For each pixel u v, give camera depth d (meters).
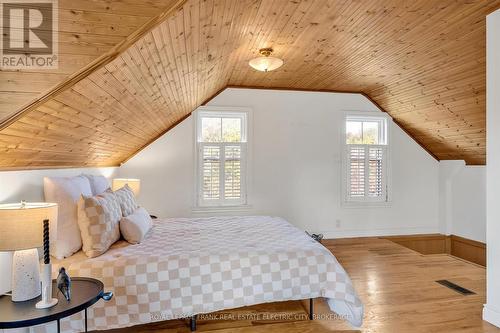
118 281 1.99
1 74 1.31
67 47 1.33
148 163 4.37
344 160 4.92
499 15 2.23
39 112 1.57
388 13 2.33
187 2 1.54
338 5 2.21
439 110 4.00
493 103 2.29
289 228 3.09
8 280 1.89
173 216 4.44
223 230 2.99
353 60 3.38
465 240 4.78
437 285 3.04
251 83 4.50
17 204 1.71
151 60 1.94
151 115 3.20
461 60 2.93
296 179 4.79
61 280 1.47
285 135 4.75
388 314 2.45
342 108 4.90
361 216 5.00
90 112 2.03
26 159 1.99
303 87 4.70
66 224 2.13
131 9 1.31
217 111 4.54
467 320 2.36
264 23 2.46
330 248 4.34
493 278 2.31
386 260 3.83
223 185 4.60
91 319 1.95
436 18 2.39
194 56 2.44
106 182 3.13
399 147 5.08
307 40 2.82
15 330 1.73
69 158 2.62
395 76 3.76
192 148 4.47
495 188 2.29
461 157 4.75
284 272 2.25
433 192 5.18
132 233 2.46
